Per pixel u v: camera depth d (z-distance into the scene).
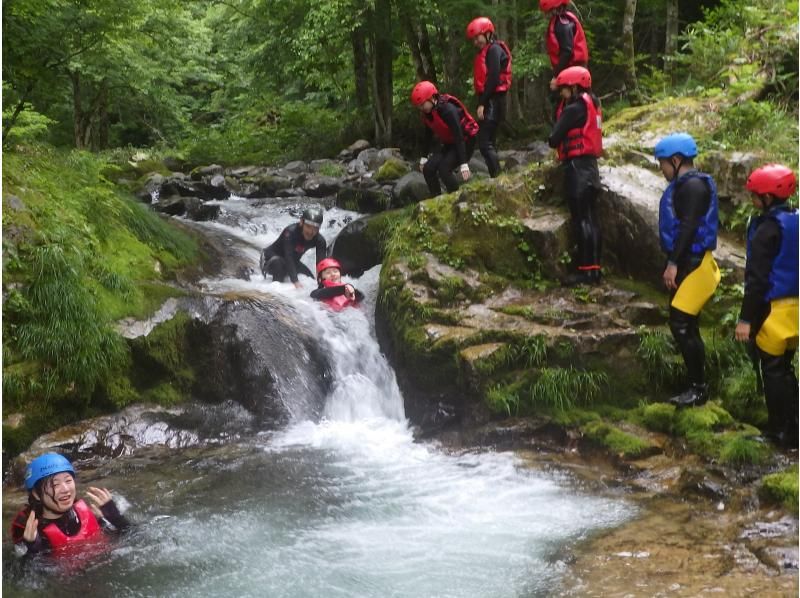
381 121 16.77
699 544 4.49
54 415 6.36
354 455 6.22
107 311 6.88
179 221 10.11
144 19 12.96
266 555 4.51
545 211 7.45
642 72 16.91
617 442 5.84
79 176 8.58
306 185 13.05
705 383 5.95
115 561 4.46
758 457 5.21
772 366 5.22
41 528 4.62
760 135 7.97
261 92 20.55
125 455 6.32
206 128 24.47
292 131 19.78
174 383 7.03
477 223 7.35
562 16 7.59
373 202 11.12
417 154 16.77
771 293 5.11
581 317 6.65
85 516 4.77
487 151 8.43
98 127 21.62
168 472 5.89
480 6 13.58
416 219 7.73
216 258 9.41
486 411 6.44
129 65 18.56
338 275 8.30
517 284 7.18
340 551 4.55
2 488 5.75
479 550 4.53
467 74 18.06
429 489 5.48
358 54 19.19
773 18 9.98
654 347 6.30
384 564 4.39
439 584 4.15
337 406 7.22
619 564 4.30
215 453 6.30
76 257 6.88
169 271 8.40
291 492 5.45
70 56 10.55
